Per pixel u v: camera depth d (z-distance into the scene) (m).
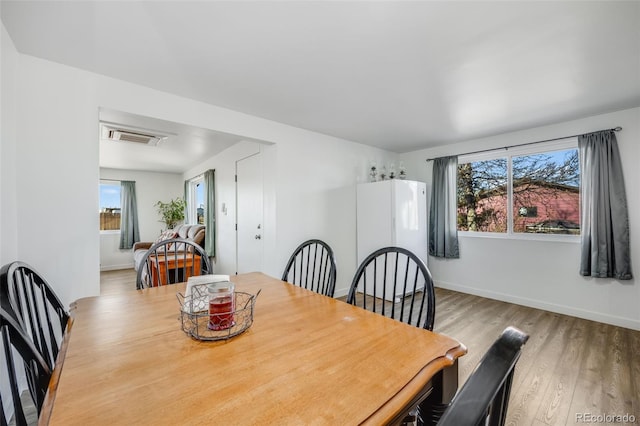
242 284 1.69
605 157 2.76
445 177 4.04
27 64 1.80
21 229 1.76
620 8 1.40
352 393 0.68
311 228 3.52
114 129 3.18
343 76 2.11
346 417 0.60
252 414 0.60
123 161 5.24
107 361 0.81
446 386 0.85
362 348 0.90
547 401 1.66
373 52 1.80
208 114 2.62
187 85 2.25
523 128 3.35
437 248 4.10
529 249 3.38
